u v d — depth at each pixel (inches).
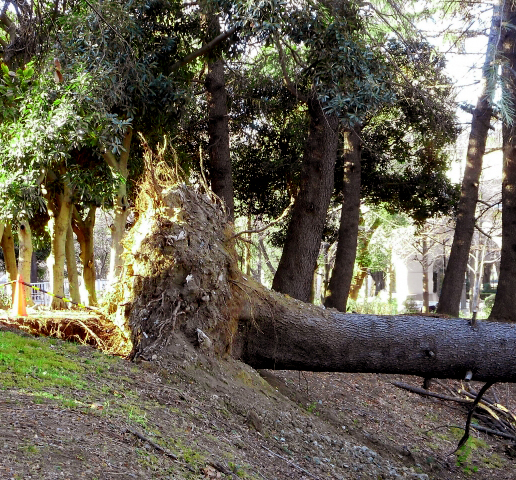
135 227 335.6
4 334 300.2
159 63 524.1
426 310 1170.6
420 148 811.4
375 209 999.6
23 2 347.3
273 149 775.1
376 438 370.0
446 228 1244.5
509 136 650.8
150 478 169.8
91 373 259.0
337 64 485.1
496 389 549.6
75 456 166.6
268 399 315.3
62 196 535.8
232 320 329.1
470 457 398.0
